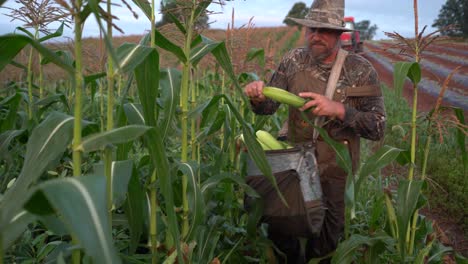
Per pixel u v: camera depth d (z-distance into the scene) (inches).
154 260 103.0
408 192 113.7
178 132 113.4
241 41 189.6
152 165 98.7
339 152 110.4
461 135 125.0
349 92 128.3
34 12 119.9
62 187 50.1
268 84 143.3
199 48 99.4
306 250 142.8
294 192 118.0
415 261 119.0
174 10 97.3
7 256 100.7
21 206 50.4
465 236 200.7
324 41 125.3
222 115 124.2
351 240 116.1
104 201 51.6
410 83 850.8
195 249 115.0
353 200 113.3
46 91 198.8
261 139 130.0
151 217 101.3
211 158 179.5
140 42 96.2
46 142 65.8
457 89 750.5
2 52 63.4
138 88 84.8
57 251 85.0
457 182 244.4
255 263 141.3
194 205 94.4
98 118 197.0
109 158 77.5
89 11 60.2
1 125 131.0
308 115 134.2
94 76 104.1
